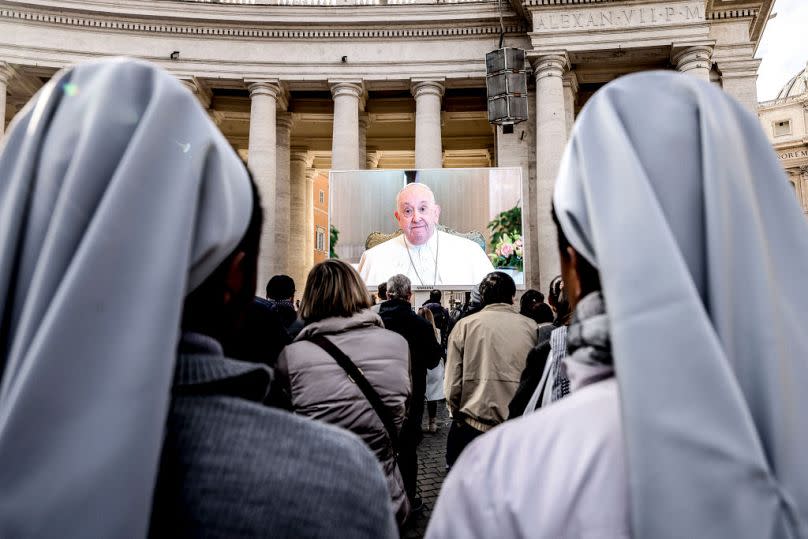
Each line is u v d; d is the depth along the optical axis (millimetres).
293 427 817
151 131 748
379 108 20641
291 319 4832
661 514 667
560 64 16703
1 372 726
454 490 876
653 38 16344
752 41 19812
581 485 760
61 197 715
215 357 859
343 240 15164
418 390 4043
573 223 927
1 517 604
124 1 17688
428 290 14805
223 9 18141
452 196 15258
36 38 17328
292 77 18438
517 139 17672
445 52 18281
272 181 18156
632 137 856
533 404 2602
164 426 702
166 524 711
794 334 780
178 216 737
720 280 766
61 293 649
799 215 860
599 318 898
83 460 623
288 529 728
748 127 900
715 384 694
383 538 826
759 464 672
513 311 3920
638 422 699
